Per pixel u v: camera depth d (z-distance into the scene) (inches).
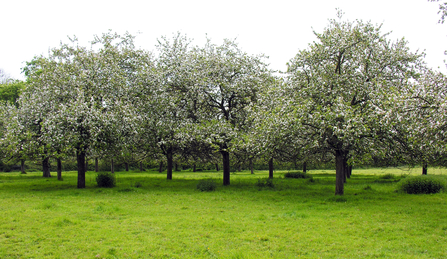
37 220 448.8
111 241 360.2
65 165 2338.8
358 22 713.0
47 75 844.6
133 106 871.1
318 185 978.1
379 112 546.3
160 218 474.6
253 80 935.7
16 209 527.5
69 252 324.2
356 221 457.7
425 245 345.4
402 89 582.2
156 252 325.1
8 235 375.9
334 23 759.7
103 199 661.3
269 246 346.3
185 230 408.2
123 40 1013.8
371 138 605.0
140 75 922.1
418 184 751.7
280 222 452.1
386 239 370.6
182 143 908.0
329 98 671.1
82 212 510.6
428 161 671.1
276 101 746.2
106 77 865.5
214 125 852.6
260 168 2605.8
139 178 1294.3
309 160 1088.8
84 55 879.7
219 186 935.0
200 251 329.7
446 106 441.1
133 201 639.1
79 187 871.7
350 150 620.7
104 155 906.1
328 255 317.7
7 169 2043.6
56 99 839.7
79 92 782.5
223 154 987.9
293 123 634.2
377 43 715.4
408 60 713.0
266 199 674.8
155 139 982.4
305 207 573.9
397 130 590.2
